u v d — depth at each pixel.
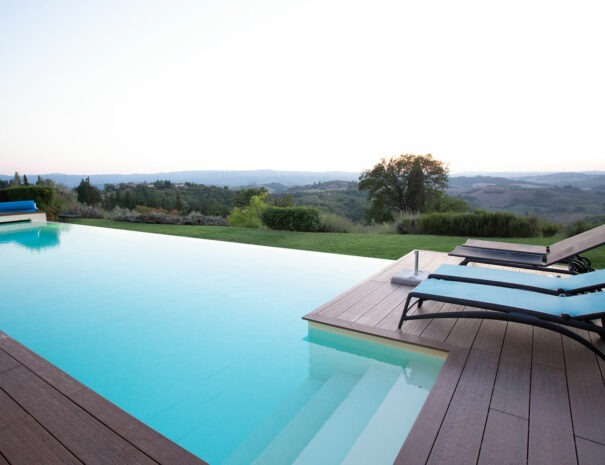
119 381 2.95
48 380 2.28
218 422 2.43
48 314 4.36
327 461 2.04
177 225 13.23
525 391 2.16
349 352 3.26
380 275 4.86
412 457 1.65
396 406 2.44
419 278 4.41
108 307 4.59
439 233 10.50
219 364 3.20
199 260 7.01
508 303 2.70
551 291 3.03
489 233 9.83
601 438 1.76
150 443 1.73
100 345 3.56
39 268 6.45
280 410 2.54
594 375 2.34
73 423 1.87
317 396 2.70
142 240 9.12
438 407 2.01
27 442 1.74
